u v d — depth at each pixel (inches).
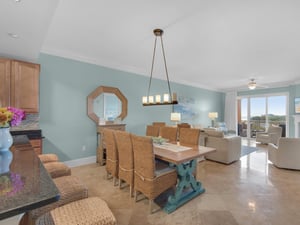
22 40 92.4
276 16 86.4
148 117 206.7
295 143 136.9
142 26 99.0
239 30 101.7
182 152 93.3
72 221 40.7
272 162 156.3
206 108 301.4
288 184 113.3
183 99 256.7
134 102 192.1
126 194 99.0
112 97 171.3
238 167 149.0
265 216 78.8
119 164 103.6
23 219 30.5
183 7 80.5
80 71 150.6
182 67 183.9
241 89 320.8
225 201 92.1
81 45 127.9
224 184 113.6
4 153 59.7
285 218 77.4
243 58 152.9
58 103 139.1
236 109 323.0
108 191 102.5
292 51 134.7
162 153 90.9
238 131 331.9
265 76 224.1
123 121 181.6
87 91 154.9
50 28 102.0
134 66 183.5
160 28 101.0
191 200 93.0
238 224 73.4
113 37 114.0
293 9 80.4
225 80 251.8
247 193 101.0
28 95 115.8
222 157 157.9
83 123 152.8
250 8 80.3
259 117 302.5
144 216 78.7
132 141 90.9
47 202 27.4
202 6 79.4
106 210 45.8
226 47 128.1
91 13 86.2
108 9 82.7
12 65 110.3
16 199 26.5
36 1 60.5
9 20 72.9
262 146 240.2
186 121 262.4
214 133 164.4
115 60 163.6
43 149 132.4
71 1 76.5
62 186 55.6
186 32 105.3
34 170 41.7
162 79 224.8
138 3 78.0
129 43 123.5
